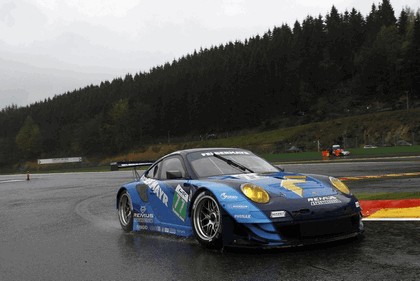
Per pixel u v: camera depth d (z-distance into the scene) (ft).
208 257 14.64
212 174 17.62
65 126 457.68
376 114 258.98
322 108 370.94
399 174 49.34
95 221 26.50
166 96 435.12
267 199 14.23
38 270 14.79
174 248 16.56
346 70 438.81
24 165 432.25
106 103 486.38
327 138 252.42
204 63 537.65
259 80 399.44
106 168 196.24
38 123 529.04
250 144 292.81
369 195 28.89
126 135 406.62
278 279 11.70
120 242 18.85
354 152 144.87
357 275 11.56
